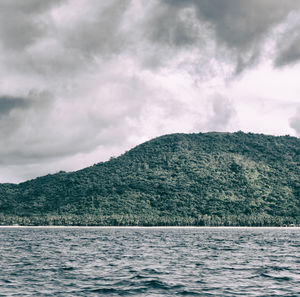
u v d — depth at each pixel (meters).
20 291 46.56
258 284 51.19
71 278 56.19
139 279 55.09
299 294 44.69
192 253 98.69
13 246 124.50
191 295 44.38
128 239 168.12
